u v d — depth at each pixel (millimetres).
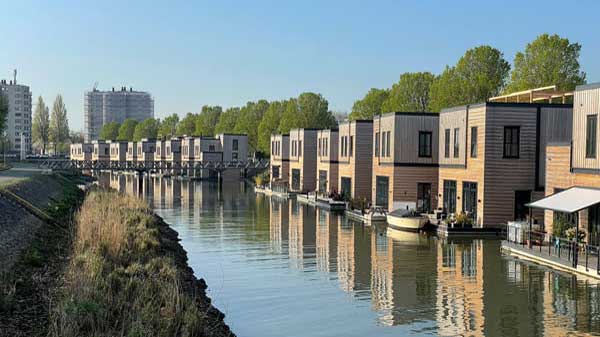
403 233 36969
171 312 15398
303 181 67688
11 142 163375
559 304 19703
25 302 15953
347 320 18422
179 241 33875
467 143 36781
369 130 52250
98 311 14359
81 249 22250
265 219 45312
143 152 134750
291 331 17391
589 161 26094
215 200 62906
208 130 138125
